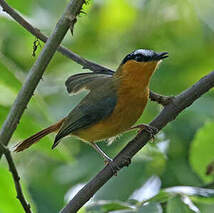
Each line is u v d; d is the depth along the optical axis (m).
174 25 14.29
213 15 14.48
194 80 13.62
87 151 12.50
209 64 14.08
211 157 10.49
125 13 14.17
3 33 13.93
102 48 14.17
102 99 9.51
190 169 11.92
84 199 7.74
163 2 14.16
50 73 14.01
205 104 11.62
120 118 9.55
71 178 12.20
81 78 9.97
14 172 6.73
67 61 14.31
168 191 7.90
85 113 9.53
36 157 13.16
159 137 11.77
